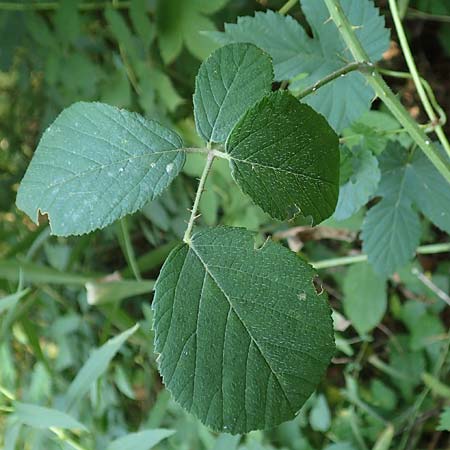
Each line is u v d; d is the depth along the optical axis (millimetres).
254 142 183
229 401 177
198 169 441
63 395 497
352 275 449
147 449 338
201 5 399
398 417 472
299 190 187
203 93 202
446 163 262
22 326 458
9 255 493
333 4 258
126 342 527
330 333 182
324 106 294
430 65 517
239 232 186
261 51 203
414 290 468
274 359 179
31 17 476
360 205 299
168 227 517
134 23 424
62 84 500
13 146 589
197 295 181
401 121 261
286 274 183
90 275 489
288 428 449
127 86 462
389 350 498
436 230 485
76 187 196
